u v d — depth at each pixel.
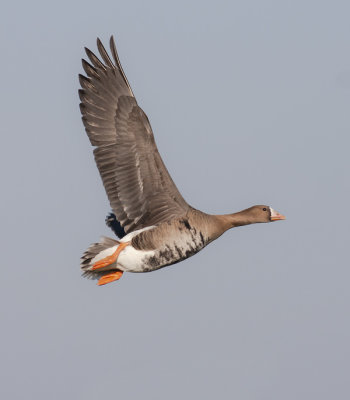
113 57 16.73
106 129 16.89
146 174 16.97
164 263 17.05
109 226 17.95
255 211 18.67
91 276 17.14
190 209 17.34
